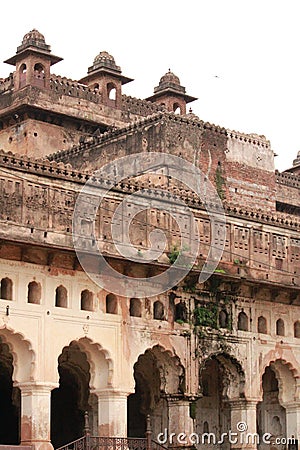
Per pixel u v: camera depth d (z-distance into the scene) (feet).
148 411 84.28
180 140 93.09
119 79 109.70
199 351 79.20
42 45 103.30
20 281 69.92
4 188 69.05
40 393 69.62
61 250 70.23
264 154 101.71
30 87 101.65
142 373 84.89
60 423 85.81
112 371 73.61
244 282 81.10
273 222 85.66
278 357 84.79
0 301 68.49
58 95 103.81
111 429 72.84
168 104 113.70
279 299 85.92
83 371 81.82
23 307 69.67
